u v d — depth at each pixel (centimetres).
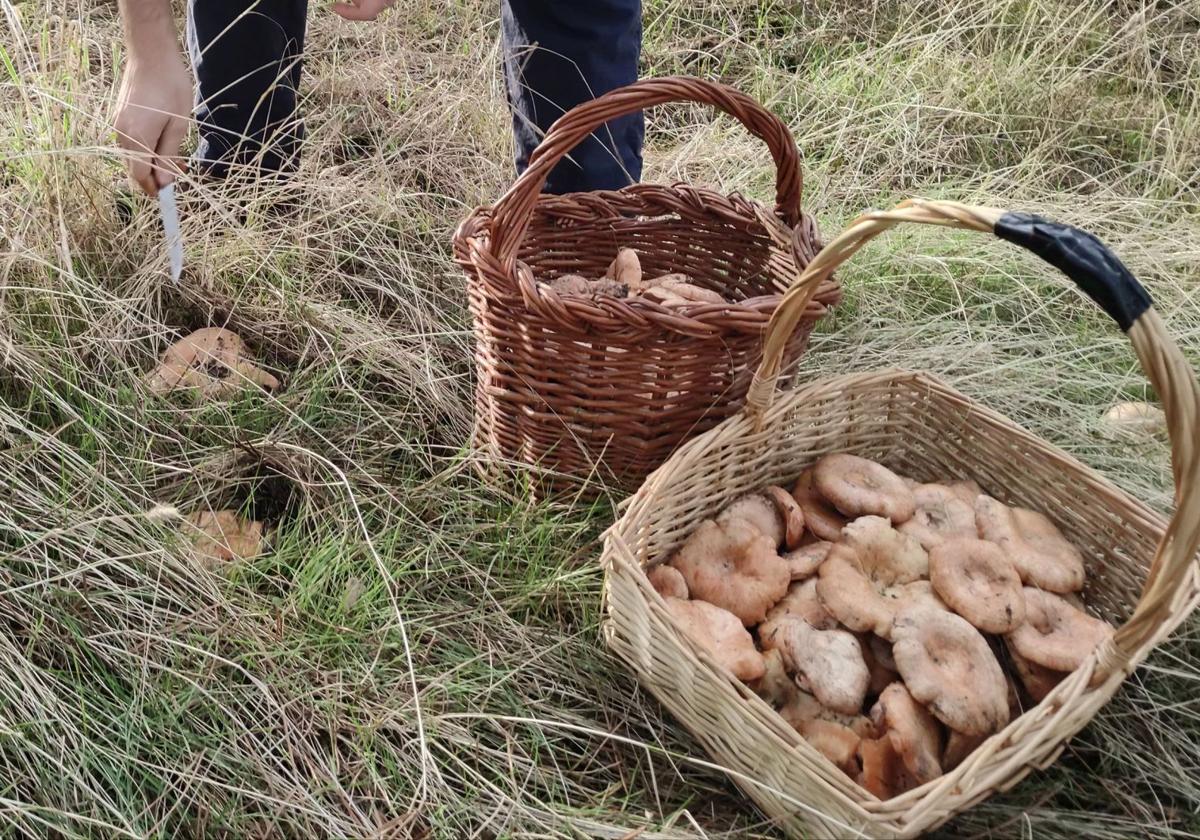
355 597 111
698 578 109
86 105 140
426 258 155
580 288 122
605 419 116
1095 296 79
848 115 191
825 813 88
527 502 124
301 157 167
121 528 112
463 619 113
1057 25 212
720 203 137
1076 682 91
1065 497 117
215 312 143
